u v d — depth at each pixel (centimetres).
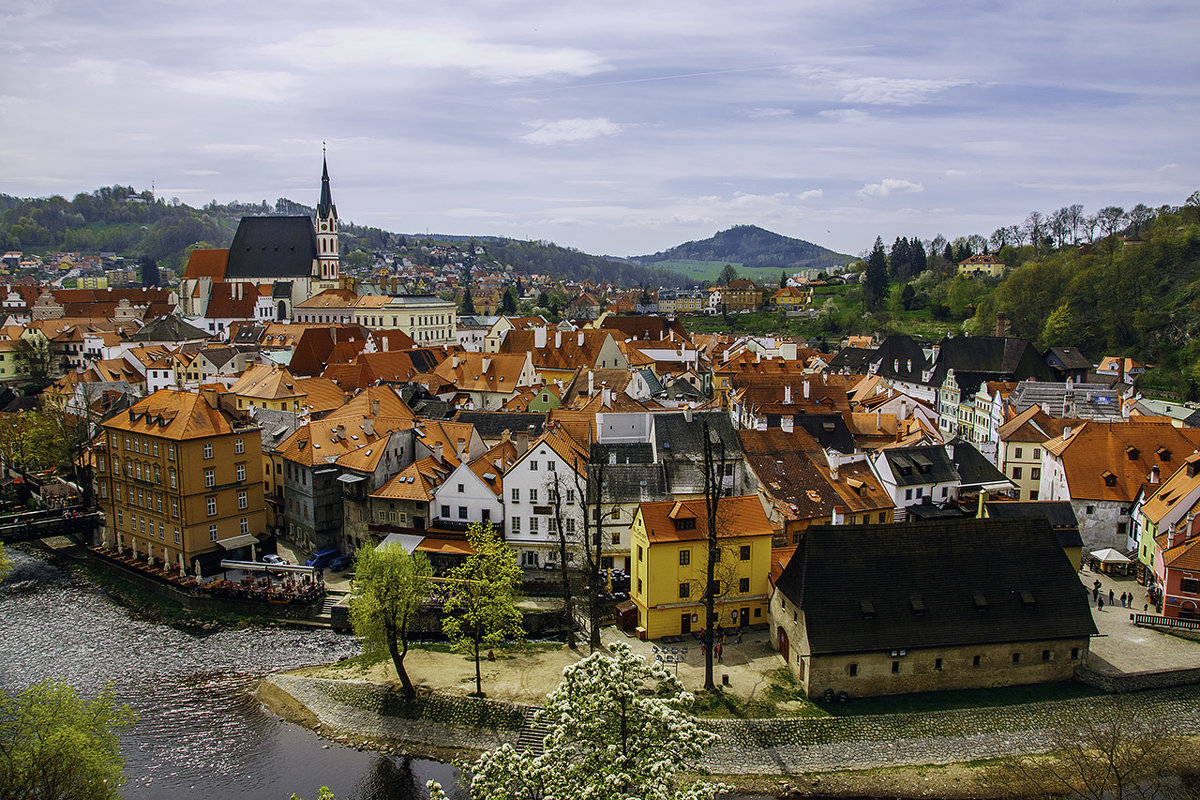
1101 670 7425
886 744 6688
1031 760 6544
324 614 9406
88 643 8975
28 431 13912
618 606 8838
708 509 7875
